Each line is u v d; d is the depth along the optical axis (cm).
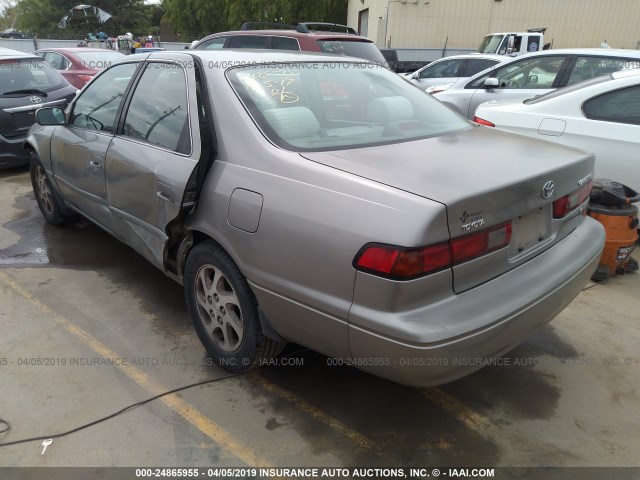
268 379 266
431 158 221
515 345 215
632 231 374
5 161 638
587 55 627
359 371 274
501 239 200
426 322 178
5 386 256
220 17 2781
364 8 2291
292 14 2522
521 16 1930
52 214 457
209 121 247
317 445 225
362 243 182
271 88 258
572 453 223
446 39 1877
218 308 257
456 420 241
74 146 360
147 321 316
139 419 236
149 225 285
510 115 473
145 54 321
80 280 368
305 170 208
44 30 3875
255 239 216
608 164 418
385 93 296
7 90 653
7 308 328
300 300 203
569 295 233
